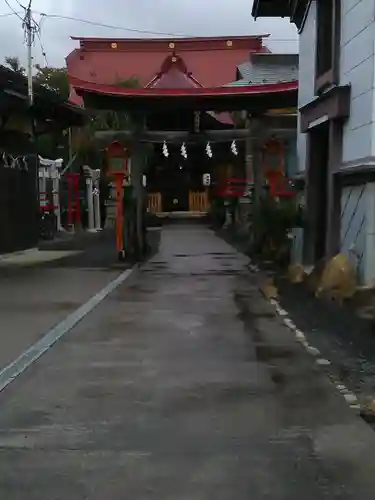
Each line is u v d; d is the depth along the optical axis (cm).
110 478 444
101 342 870
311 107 1492
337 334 898
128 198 1991
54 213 2967
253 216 1959
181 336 905
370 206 1134
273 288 1335
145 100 1881
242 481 439
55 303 1188
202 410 585
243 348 832
